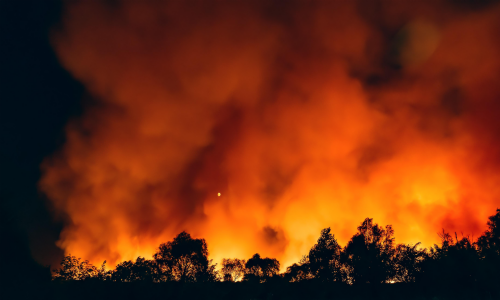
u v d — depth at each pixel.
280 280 45.31
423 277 35.16
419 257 36.25
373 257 36.62
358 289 36.75
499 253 30.95
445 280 32.31
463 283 31.78
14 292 28.06
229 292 41.16
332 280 38.75
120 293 34.03
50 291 30.45
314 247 41.56
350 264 38.00
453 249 33.25
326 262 39.75
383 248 38.16
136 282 35.72
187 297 38.06
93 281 34.03
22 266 28.97
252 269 56.12
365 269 36.38
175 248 45.16
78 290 32.34
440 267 32.88
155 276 38.72
